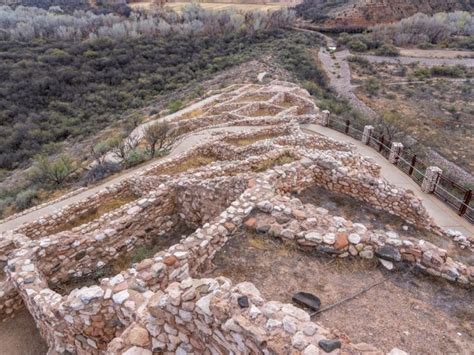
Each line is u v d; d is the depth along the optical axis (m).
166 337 4.41
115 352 4.28
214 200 9.04
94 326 5.26
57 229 10.83
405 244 5.98
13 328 6.88
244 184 8.38
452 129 37.16
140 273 5.47
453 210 10.95
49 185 17.80
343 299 5.26
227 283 4.30
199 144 16.08
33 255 7.20
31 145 34.81
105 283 5.47
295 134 16.39
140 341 4.37
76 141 34.97
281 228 6.53
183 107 30.11
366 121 26.52
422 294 5.43
